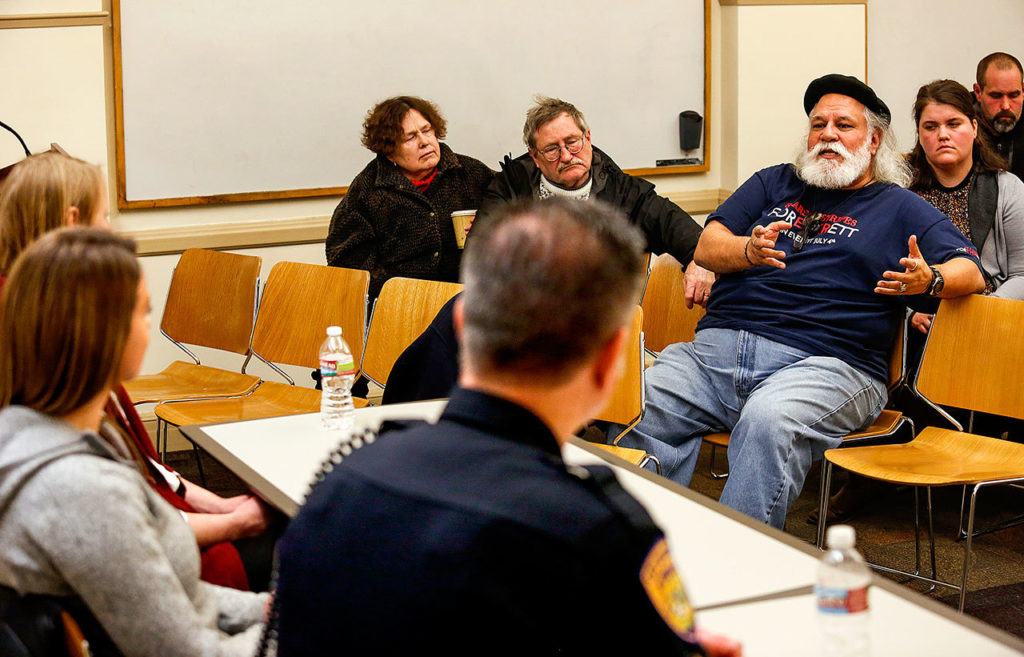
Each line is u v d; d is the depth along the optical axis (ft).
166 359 14.87
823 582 4.33
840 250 10.54
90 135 14.03
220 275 12.62
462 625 3.20
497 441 3.47
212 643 4.88
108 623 4.75
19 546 4.76
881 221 10.49
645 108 16.96
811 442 9.94
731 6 16.96
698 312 11.85
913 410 12.32
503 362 3.50
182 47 14.34
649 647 3.24
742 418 9.95
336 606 3.40
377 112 13.01
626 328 3.60
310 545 3.50
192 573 5.31
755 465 9.73
